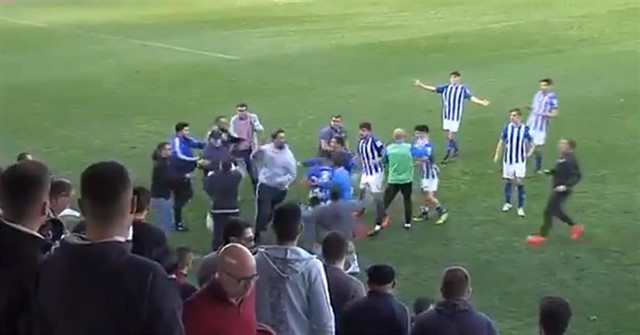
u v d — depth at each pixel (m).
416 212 30.80
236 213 27.08
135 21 75.06
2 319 7.25
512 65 54.31
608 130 39.91
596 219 29.31
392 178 28.84
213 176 26.97
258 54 59.81
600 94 46.53
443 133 40.69
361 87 50.12
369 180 30.61
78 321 6.52
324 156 31.92
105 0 87.56
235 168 27.25
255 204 32.28
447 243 28.06
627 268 25.70
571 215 29.61
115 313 6.50
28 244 7.35
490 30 64.81
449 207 31.16
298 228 11.91
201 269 12.76
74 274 6.59
